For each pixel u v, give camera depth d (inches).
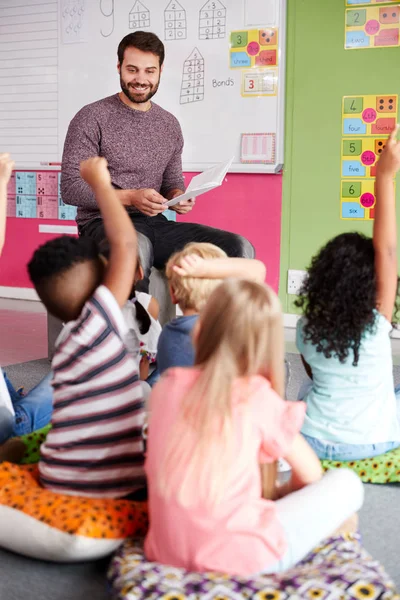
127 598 44.6
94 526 54.0
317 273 69.3
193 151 163.6
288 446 48.5
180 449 46.8
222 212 163.0
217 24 156.4
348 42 144.7
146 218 122.8
